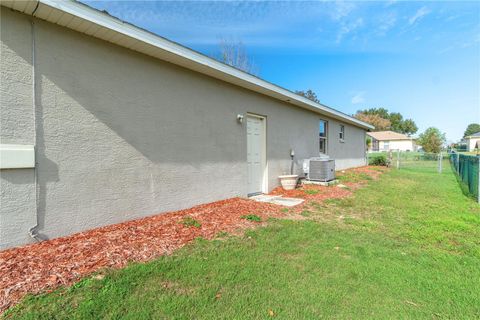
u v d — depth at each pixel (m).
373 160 19.36
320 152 11.70
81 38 3.61
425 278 2.80
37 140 3.16
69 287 2.25
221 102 6.07
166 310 2.10
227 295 2.36
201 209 5.15
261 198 6.87
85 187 3.62
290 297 2.37
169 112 4.85
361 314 2.18
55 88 3.33
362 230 4.41
